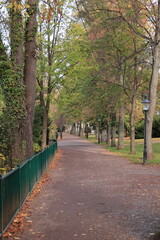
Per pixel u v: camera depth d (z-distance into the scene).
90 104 32.31
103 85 26.84
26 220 7.52
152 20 22.20
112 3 22.38
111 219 7.46
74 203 9.27
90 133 112.56
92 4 22.03
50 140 34.34
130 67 25.48
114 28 23.22
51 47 26.08
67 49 26.55
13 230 6.70
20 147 14.09
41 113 27.48
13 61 13.79
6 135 14.02
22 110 14.02
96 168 18.12
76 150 34.69
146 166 18.59
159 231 6.45
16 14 13.74
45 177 14.88
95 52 27.11
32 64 14.98
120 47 24.75
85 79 27.28
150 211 8.10
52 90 28.28
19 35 13.91
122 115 35.16
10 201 7.16
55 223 7.23
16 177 8.01
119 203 9.12
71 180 13.84
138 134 59.94
